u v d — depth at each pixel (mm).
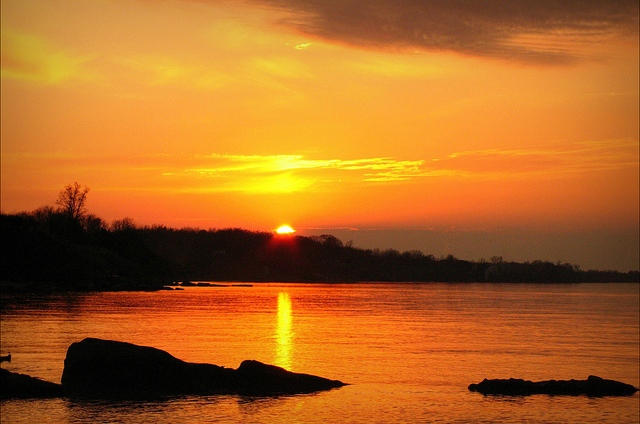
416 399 32719
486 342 65500
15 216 161125
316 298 152750
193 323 73000
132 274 179875
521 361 52500
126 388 31188
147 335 58969
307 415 28562
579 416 30578
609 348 64562
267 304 120438
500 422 29047
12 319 69438
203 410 28438
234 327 69938
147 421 26516
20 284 131750
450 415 29766
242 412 28438
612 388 35656
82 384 31281
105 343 31953
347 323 82312
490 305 143750
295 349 52781
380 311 110312
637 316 116125
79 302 101562
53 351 44812
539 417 30266
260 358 47031
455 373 43344
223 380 32125
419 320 92438
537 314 117000
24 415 26719
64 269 148750
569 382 36156
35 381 30328
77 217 195000
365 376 40594
